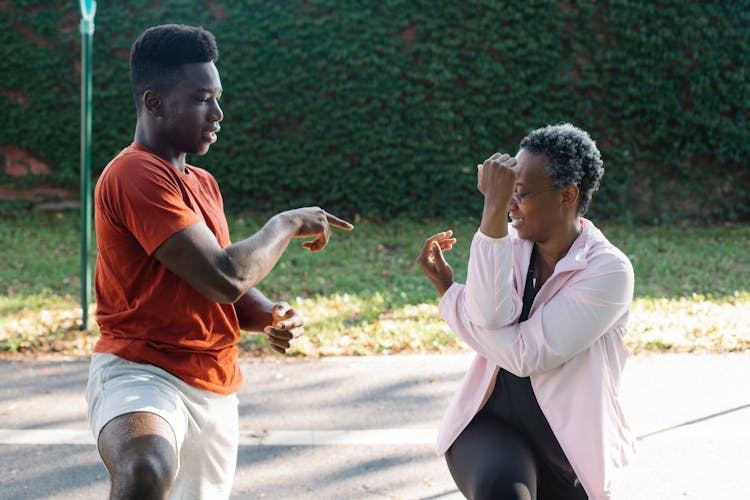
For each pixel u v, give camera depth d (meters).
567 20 12.29
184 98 2.81
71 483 4.58
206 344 2.84
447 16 12.16
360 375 6.27
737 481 4.63
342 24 12.17
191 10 12.14
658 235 11.90
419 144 12.45
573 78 12.45
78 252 10.56
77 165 12.35
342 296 8.75
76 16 12.17
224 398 2.94
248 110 12.31
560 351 2.80
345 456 4.93
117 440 2.52
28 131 12.25
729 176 12.72
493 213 2.75
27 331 7.22
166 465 2.49
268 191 12.50
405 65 12.33
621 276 2.84
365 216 12.61
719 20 12.27
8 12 12.04
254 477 4.67
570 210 2.91
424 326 7.46
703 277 9.48
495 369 2.96
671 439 5.16
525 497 2.71
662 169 12.73
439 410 5.62
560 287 2.90
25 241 11.00
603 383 2.87
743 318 7.75
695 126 12.50
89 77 7.27
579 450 2.84
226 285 2.71
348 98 12.34
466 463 2.85
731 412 5.57
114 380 2.73
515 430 2.97
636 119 12.46
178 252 2.67
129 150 2.83
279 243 2.86
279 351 3.10
